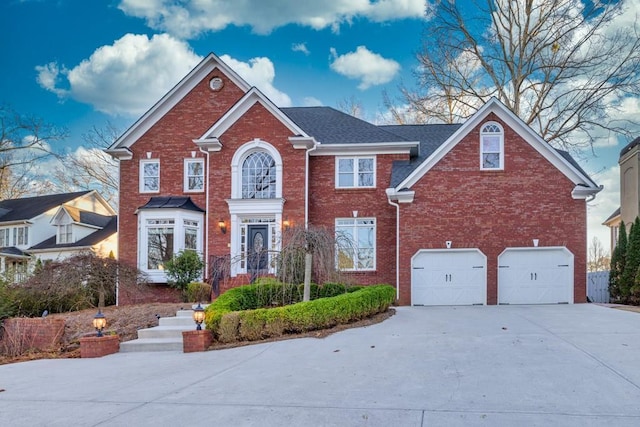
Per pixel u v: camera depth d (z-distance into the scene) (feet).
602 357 27.76
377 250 63.62
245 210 62.23
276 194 62.49
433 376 24.77
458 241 57.31
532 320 41.86
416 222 57.93
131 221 66.69
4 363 36.45
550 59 87.20
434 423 18.02
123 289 57.62
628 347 30.17
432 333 36.42
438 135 73.77
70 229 100.53
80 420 19.35
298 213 61.72
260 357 30.96
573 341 32.27
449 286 57.26
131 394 23.21
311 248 45.70
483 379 23.97
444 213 57.72
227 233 62.64
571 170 56.65
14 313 47.85
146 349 37.68
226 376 26.35
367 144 64.03
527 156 57.52
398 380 24.21
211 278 59.16
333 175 65.21
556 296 56.34
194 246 64.49
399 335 35.96
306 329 38.24
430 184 58.03
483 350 30.27
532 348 30.50
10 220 109.70
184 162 67.10
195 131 67.36
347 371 26.35
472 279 57.11
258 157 64.03
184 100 67.97
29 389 25.46
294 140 61.87
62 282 49.90
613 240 98.43
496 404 20.17
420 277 57.57
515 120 57.47
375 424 18.02
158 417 19.39
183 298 59.93
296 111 75.97
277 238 56.70
